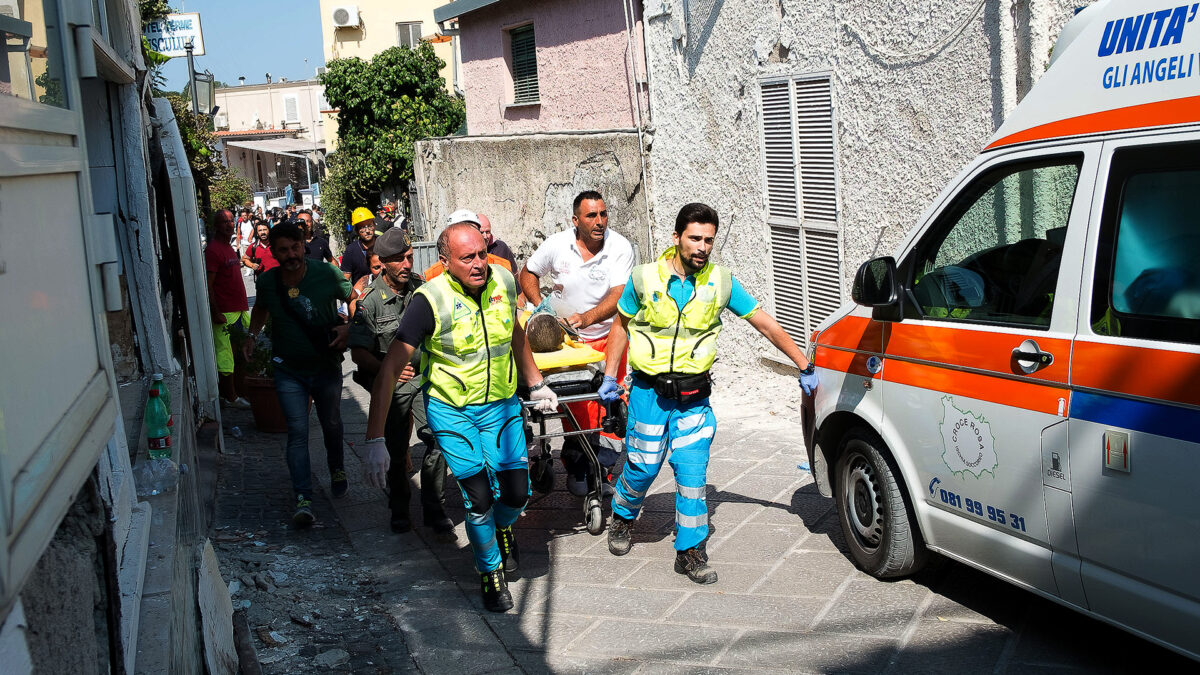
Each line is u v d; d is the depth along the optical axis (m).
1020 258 4.08
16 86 2.04
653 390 5.06
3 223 1.71
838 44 7.95
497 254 7.54
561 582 5.27
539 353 5.82
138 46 7.01
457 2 14.82
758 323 5.09
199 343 8.12
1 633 1.47
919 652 4.20
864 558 4.99
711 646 4.40
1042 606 4.54
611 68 11.95
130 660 2.52
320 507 6.90
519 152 13.19
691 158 10.61
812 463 5.40
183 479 4.15
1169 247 3.39
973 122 6.56
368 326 6.36
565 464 6.27
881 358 4.70
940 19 6.77
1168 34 3.49
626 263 6.51
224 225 9.91
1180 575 3.27
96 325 2.44
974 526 4.20
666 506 6.36
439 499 6.01
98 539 2.37
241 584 5.29
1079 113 3.84
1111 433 3.48
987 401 4.05
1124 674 3.89
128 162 6.53
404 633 4.76
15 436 1.62
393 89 24.22
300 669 4.36
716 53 9.85
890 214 7.57
